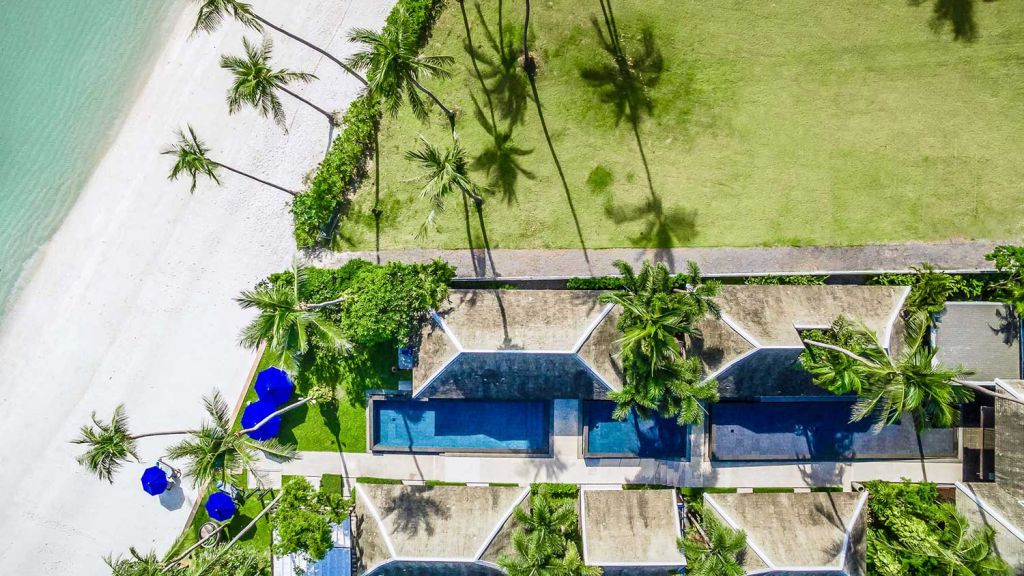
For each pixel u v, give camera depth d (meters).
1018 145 27.25
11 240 30.77
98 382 30.08
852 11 27.70
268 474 29.30
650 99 28.22
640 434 28.55
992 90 27.36
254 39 29.88
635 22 28.28
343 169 28.67
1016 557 24.70
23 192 30.84
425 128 28.86
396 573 27.00
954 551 24.05
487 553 26.23
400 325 26.25
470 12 28.75
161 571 25.16
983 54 27.31
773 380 26.08
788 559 25.75
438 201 23.94
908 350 23.03
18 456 30.23
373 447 28.81
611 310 26.25
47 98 30.95
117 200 30.34
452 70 28.77
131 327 30.08
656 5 28.23
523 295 26.92
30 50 31.12
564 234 28.47
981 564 23.34
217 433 23.80
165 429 29.75
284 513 25.38
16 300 30.59
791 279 27.62
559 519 25.28
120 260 30.19
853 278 27.95
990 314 26.52
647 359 23.08
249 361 29.61
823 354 24.97
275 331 23.22
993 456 26.75
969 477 27.55
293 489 25.88
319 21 29.42
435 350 26.31
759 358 25.47
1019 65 27.14
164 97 30.31
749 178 28.03
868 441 28.08
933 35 27.47
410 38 27.34
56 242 30.56
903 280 27.30
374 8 29.36
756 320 25.86
